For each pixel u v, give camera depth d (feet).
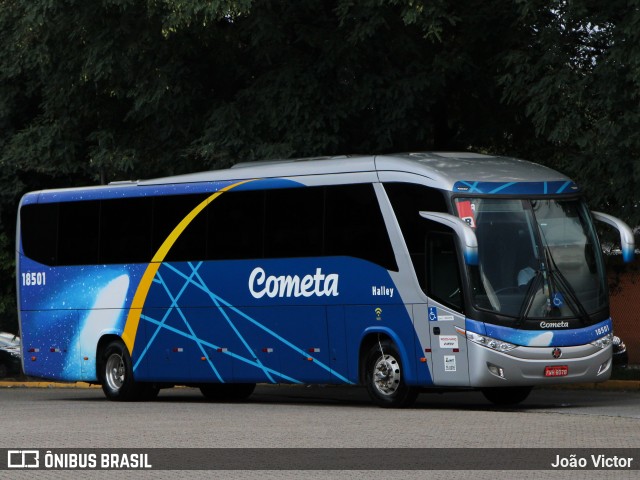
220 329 106.93
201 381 108.78
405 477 54.13
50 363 120.57
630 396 114.21
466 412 89.40
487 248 91.61
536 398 112.37
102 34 119.03
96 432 76.59
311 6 113.29
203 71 122.01
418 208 93.76
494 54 118.21
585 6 106.22
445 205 92.02
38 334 121.49
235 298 105.70
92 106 131.75
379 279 95.76
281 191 103.04
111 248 115.65
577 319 92.94
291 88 115.24
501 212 92.68
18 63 134.51
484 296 90.84
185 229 109.70
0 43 135.85
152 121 124.77
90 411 98.32
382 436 71.00
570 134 106.63
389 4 110.42
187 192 110.11
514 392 102.37
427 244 92.94
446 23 113.29
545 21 111.45
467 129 127.44
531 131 125.59
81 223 118.42
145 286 112.57
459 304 91.09
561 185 95.76
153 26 117.70
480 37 115.14
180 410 97.45
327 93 116.06
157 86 118.83
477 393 121.70
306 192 101.24
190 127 122.01
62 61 126.62
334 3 114.73
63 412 97.45
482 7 114.32
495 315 90.58
